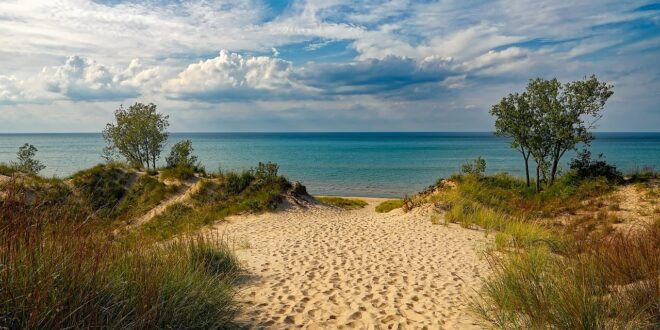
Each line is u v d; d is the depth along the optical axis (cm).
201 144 16412
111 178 1927
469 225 1309
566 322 409
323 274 752
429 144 16025
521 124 1970
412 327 499
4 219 372
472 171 2286
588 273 501
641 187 1652
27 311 319
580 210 1566
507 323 469
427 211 1550
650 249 578
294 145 15312
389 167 6375
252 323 496
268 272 762
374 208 2531
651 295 433
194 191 1881
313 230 1280
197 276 527
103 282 383
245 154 9681
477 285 686
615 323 397
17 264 339
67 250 379
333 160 7869
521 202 1736
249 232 1266
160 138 2534
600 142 15462
